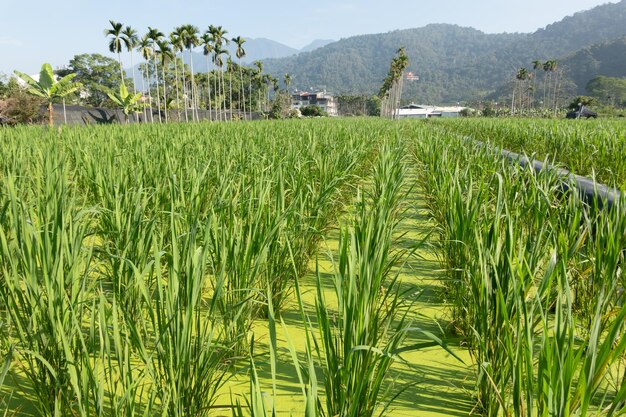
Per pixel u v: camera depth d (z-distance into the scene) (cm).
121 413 209
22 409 263
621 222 342
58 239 260
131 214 372
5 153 640
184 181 493
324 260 526
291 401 275
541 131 1169
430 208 680
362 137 1226
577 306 376
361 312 216
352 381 209
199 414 243
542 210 388
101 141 894
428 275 491
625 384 180
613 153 732
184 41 5616
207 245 262
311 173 622
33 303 234
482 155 673
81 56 7462
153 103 7638
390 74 8656
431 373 315
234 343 297
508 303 259
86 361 196
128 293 317
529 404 187
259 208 354
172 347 222
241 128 1573
